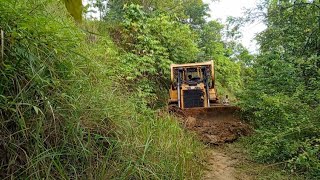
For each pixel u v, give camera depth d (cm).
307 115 469
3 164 199
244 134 597
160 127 398
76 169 236
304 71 641
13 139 202
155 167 298
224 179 371
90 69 330
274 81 673
